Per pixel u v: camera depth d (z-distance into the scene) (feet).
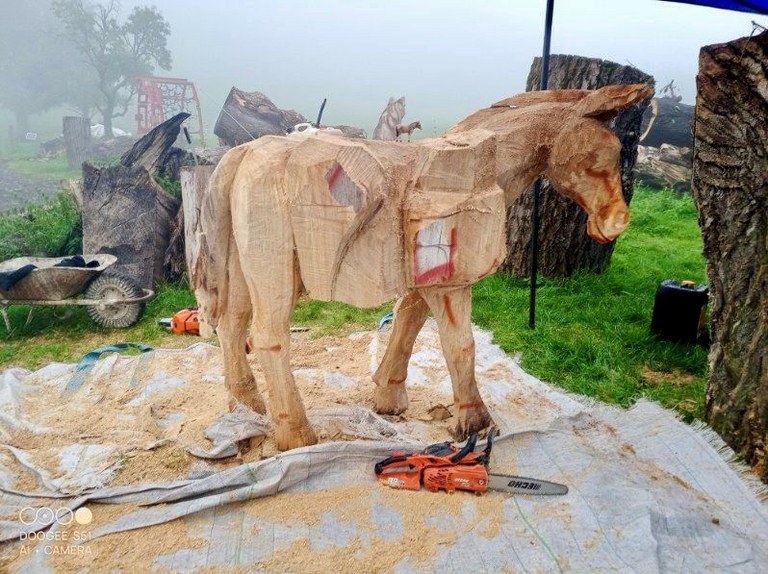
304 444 9.45
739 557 7.63
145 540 7.72
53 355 15.16
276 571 7.30
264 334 8.77
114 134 39.91
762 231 9.25
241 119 28.76
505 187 9.63
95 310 16.94
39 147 35.50
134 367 13.19
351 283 8.68
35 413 11.18
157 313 18.19
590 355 14.15
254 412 10.26
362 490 8.72
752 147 9.07
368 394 12.00
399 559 7.53
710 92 9.29
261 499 8.50
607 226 9.50
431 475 8.72
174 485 8.53
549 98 9.77
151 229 19.79
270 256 8.39
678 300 14.61
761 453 9.34
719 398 10.27
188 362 13.52
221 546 7.66
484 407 10.20
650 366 13.83
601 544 7.80
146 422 10.70
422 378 12.99
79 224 21.33
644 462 9.75
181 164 23.26
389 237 8.60
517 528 8.09
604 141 9.21
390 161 8.63
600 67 18.70
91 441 10.07
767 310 9.18
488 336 15.38
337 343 15.40
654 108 11.98
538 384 12.47
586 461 9.53
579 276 20.36
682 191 39.60
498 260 9.22
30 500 8.40
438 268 8.87
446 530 8.03
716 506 8.71
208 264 9.09
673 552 7.68
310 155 8.22
